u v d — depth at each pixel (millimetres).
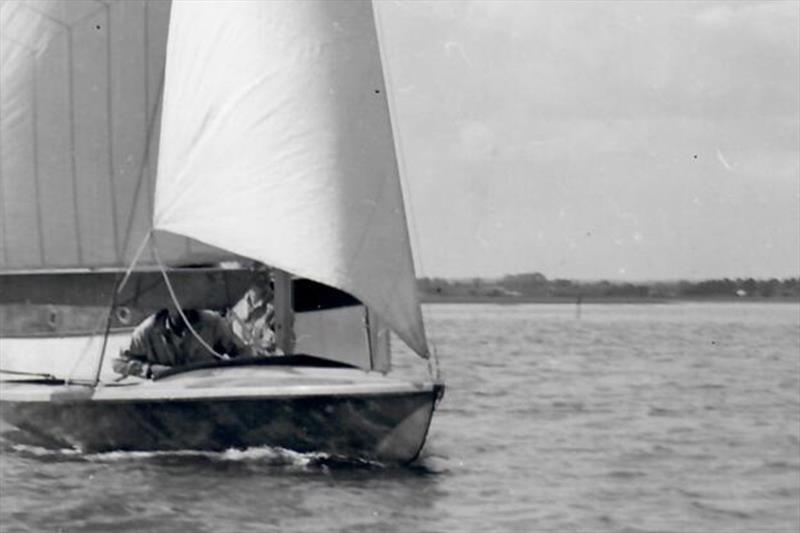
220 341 59688
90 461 58531
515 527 49531
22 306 63875
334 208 56094
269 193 56594
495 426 79438
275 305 59938
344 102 56906
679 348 164875
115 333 62906
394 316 56312
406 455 56562
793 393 101500
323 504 51406
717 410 89000
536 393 100938
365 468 57000
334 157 56469
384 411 55094
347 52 57250
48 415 58812
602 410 88875
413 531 48250
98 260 66312
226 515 49688
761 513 53188
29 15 65938
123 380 61406
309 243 56000
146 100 66312
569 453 68312
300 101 56875
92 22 66062
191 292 60688
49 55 66188
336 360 60188
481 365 132625
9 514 49656
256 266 60938
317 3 57375
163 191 58438
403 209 56812
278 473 56062
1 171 66500
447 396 98312
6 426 60938
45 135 66250
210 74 57906
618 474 61938
